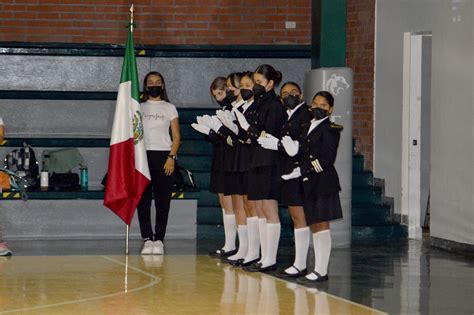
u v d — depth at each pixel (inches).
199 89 676.1
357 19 641.0
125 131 507.2
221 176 477.1
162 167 513.0
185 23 687.1
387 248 548.4
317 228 423.5
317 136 409.4
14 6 674.2
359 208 597.9
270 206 442.6
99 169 624.7
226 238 496.4
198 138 633.6
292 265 438.6
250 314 351.9
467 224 531.8
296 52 676.1
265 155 433.1
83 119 647.8
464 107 537.0
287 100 425.4
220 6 688.4
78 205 576.1
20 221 571.5
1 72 659.4
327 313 354.6
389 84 613.3
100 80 667.4
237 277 432.8
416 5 585.6
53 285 409.1
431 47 597.0
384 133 616.1
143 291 395.9
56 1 677.3
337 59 560.4
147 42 683.4
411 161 598.5
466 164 534.0
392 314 355.9
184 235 581.6
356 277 439.5
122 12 682.2
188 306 365.1
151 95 517.7
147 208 514.9
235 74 471.2
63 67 664.4
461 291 404.8
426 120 616.1
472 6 530.3
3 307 361.4
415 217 595.8
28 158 593.9
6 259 485.1
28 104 641.6
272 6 690.2
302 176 414.0
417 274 450.9
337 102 549.3
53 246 538.0
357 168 631.8
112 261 480.4
